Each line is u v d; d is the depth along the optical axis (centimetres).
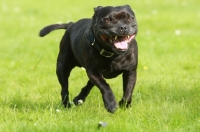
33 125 862
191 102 1041
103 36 924
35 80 1395
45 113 952
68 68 1105
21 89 1267
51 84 1321
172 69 1495
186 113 932
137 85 1256
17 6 3412
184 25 2472
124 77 996
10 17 2912
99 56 948
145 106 1027
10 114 973
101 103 1070
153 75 1421
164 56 1677
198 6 3247
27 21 2767
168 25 2486
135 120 902
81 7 3403
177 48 1789
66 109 1015
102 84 936
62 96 1086
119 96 1165
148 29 2417
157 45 1842
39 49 1912
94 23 952
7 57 1777
